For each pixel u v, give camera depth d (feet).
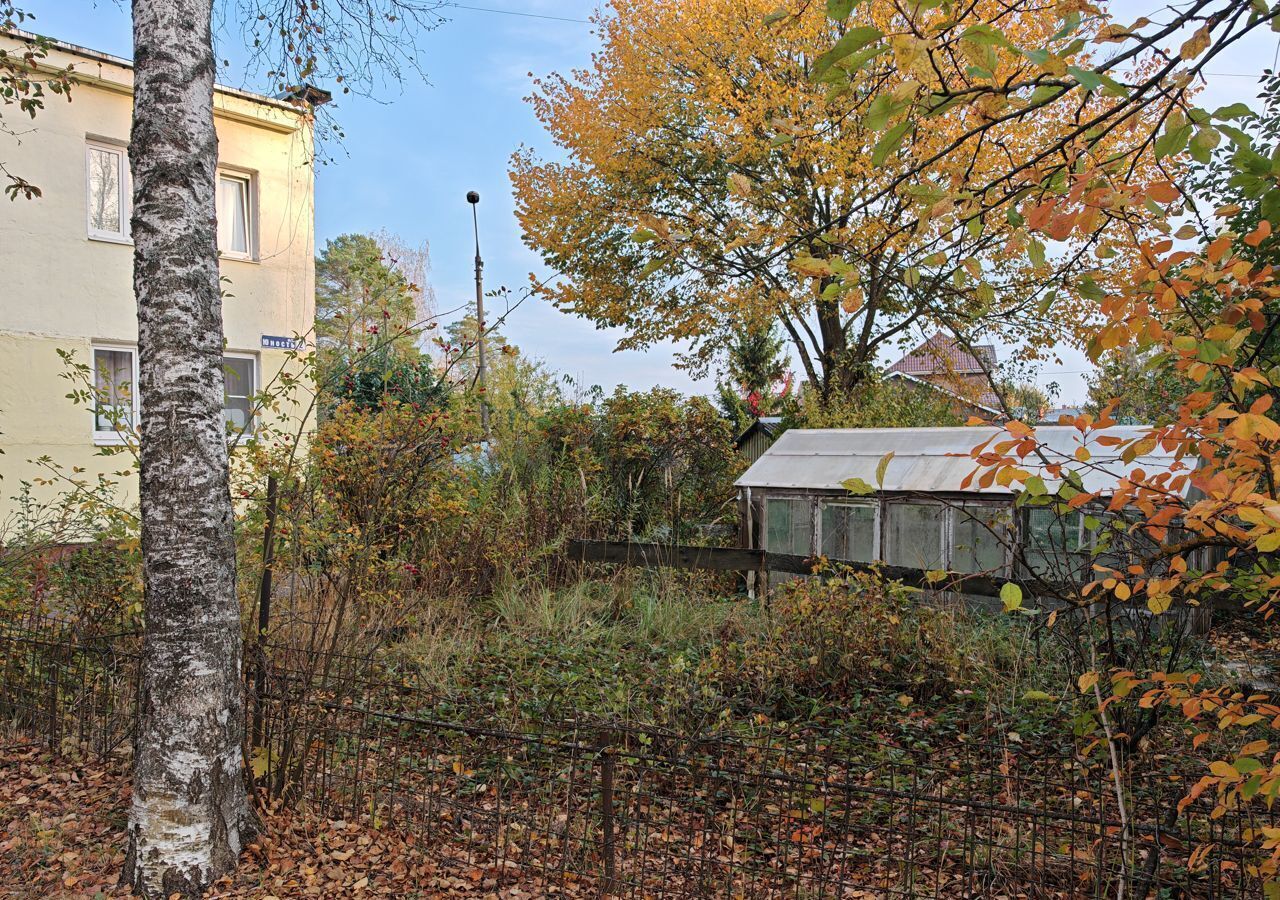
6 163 35.42
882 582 25.08
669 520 41.32
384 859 13.00
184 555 12.33
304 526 19.07
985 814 13.37
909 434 35.55
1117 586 8.30
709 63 53.11
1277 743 10.89
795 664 21.08
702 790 14.48
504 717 18.20
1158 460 26.03
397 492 26.40
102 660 17.29
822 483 34.19
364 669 17.17
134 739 16.15
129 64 38.27
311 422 44.06
